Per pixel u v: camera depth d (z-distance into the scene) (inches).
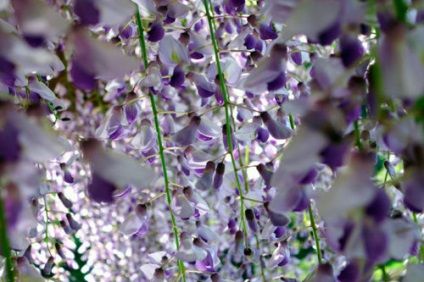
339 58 28.5
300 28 26.9
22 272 31.6
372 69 27.7
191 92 49.2
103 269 53.2
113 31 37.2
